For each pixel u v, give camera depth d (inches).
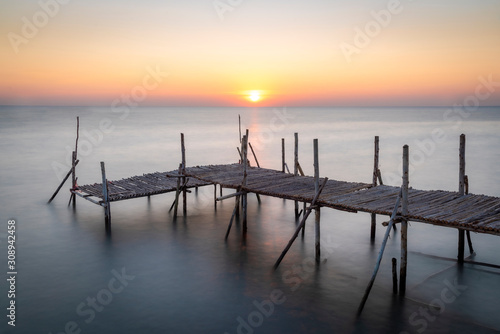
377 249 634.2
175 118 5580.7
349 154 1824.6
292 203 937.5
